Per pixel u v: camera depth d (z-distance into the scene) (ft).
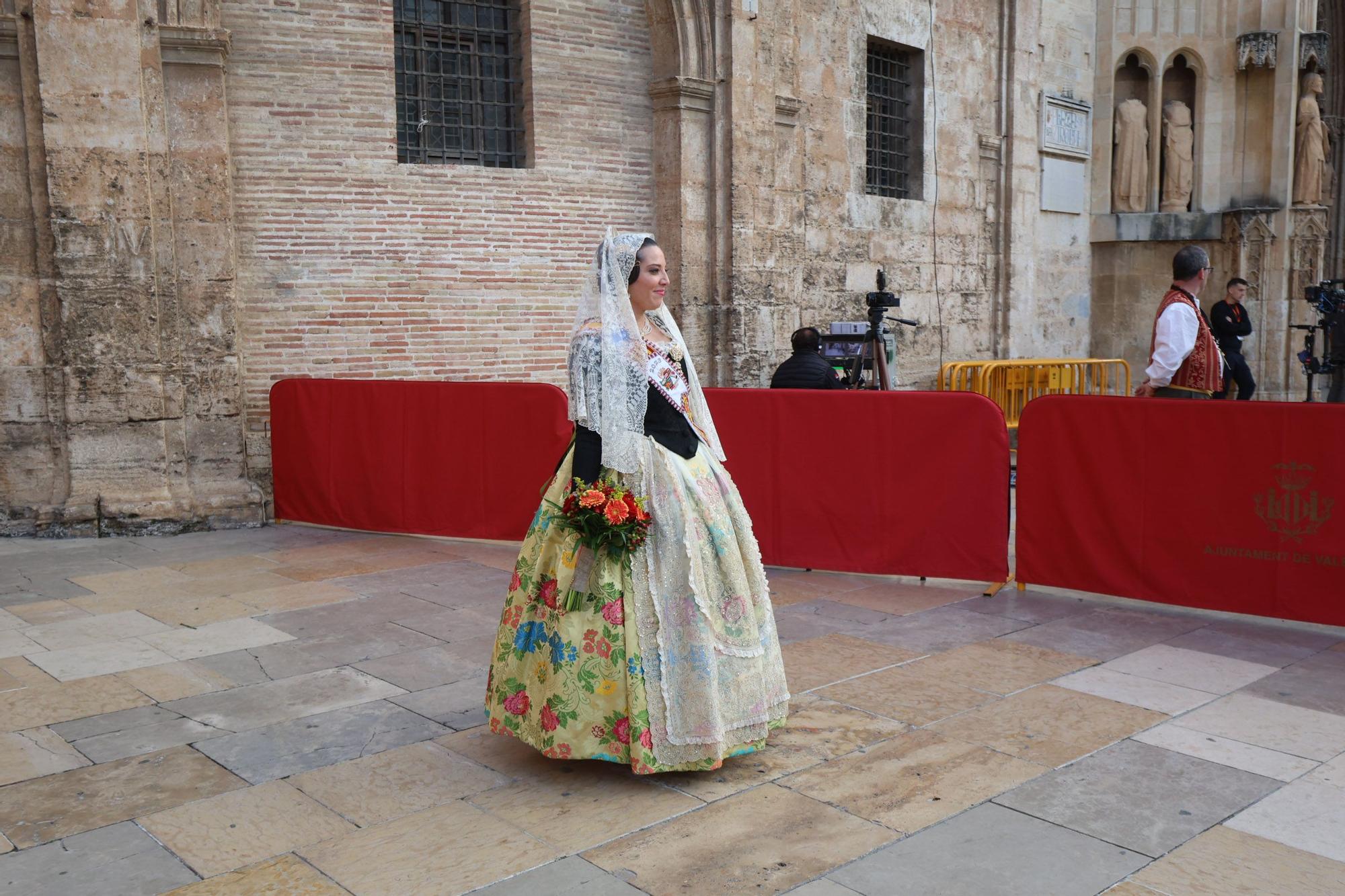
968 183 46.24
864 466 19.61
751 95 34.73
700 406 11.95
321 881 9.14
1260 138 53.16
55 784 11.16
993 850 9.55
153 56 24.91
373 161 29.14
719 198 34.68
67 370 24.66
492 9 31.71
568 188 32.55
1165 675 14.37
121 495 24.99
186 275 25.84
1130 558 17.79
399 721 12.89
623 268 11.00
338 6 28.35
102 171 24.47
